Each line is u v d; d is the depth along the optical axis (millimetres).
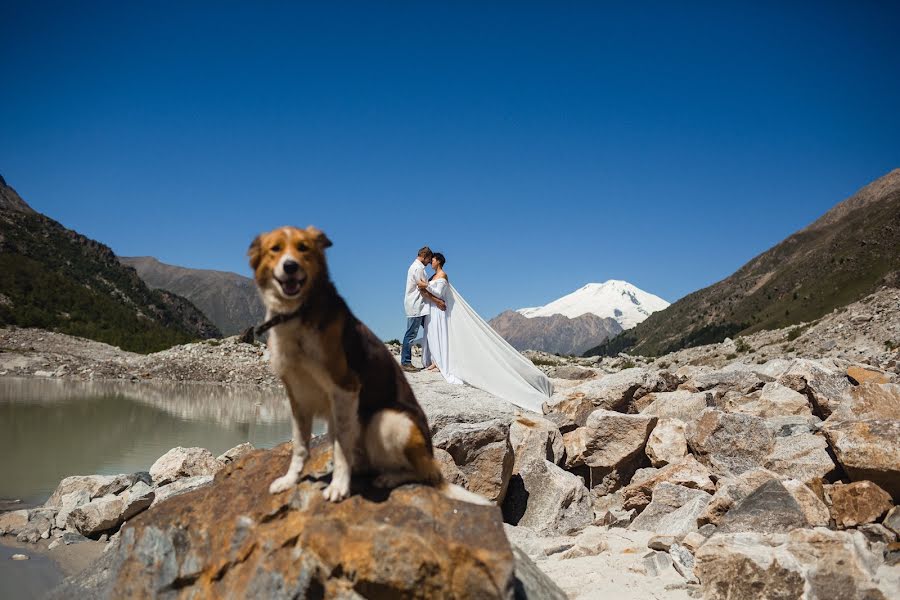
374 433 4609
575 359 51469
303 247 4227
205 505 5047
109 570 5434
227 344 55344
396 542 4121
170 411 27422
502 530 4273
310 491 4605
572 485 9281
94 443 18922
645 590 5750
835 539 5316
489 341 13523
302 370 4383
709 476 8719
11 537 9883
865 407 9055
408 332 13648
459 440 8953
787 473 7938
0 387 35094
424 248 13578
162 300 171750
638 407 12234
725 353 47344
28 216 164500
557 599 5121
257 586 4352
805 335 41938
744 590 5207
